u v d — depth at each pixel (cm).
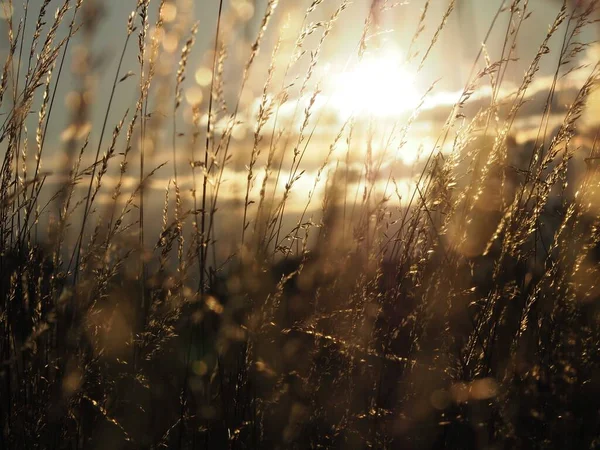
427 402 116
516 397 112
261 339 116
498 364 118
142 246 114
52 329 111
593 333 114
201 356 116
